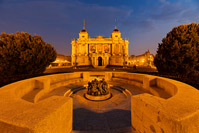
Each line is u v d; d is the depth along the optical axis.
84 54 58.44
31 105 2.35
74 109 5.54
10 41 10.41
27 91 6.35
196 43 9.73
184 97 2.89
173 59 10.29
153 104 2.38
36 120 1.71
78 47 59.44
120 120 4.17
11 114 1.93
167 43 11.26
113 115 4.66
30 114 1.93
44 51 12.36
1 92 3.63
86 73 12.71
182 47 9.89
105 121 4.09
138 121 2.78
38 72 12.61
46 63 13.34
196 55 9.41
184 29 10.77
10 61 10.18
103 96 7.08
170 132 1.80
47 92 7.78
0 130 1.76
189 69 9.58
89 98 7.14
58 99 2.71
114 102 6.60
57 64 60.53
